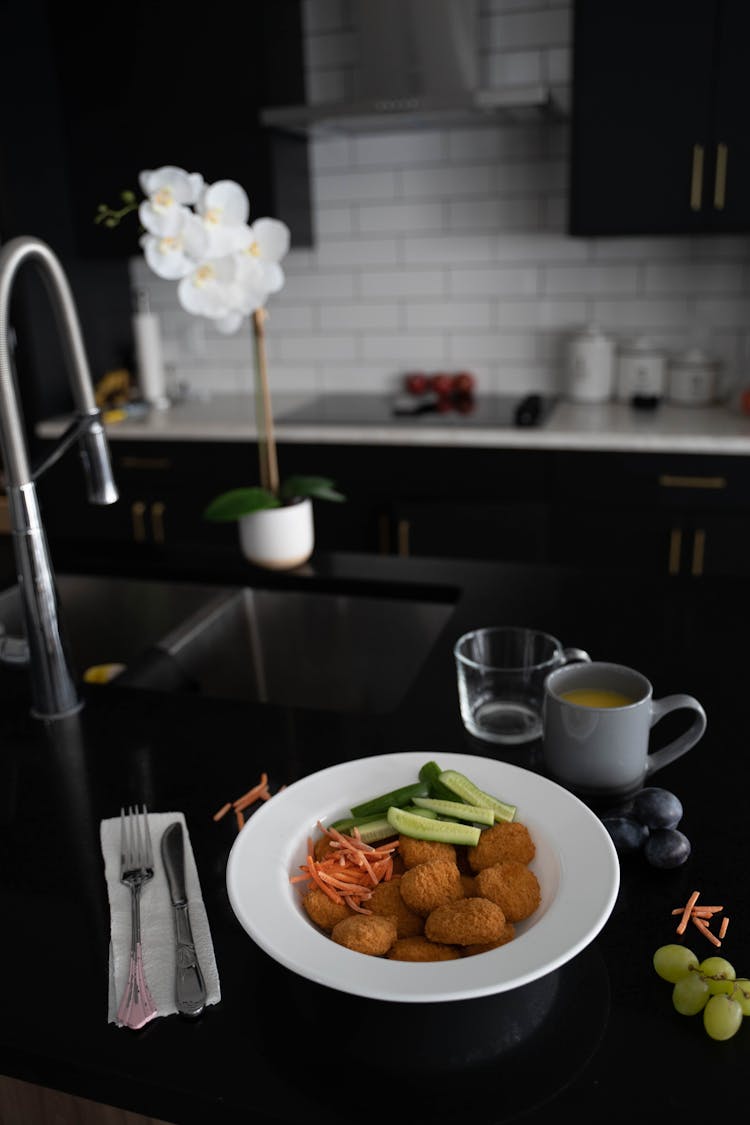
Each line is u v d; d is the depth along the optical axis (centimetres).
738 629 133
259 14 286
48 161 316
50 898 80
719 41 261
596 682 96
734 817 89
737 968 70
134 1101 63
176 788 97
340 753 103
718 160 270
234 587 166
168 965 71
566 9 299
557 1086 61
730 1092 60
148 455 309
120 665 154
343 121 286
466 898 71
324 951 64
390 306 342
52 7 307
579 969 71
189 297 136
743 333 315
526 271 327
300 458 296
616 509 275
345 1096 60
